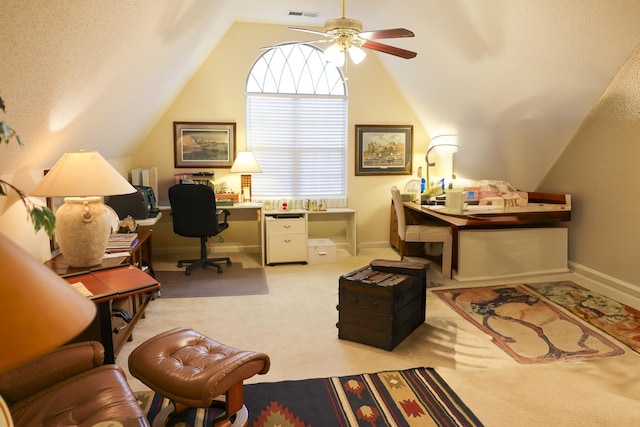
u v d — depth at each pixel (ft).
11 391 5.35
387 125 19.22
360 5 14.53
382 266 11.02
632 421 7.32
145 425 4.94
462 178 19.21
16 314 2.24
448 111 16.72
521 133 14.49
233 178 18.26
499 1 10.53
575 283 14.48
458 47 13.21
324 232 19.61
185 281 14.74
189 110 17.61
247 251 18.92
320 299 13.14
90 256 8.46
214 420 6.74
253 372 6.82
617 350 9.86
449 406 7.68
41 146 8.00
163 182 17.78
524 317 11.73
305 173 19.12
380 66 18.86
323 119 18.99
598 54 10.21
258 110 18.35
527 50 11.35
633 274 12.57
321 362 9.28
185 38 11.30
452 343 10.22
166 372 6.43
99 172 8.09
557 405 7.75
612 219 13.12
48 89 6.36
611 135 12.39
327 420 7.25
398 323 10.05
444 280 14.94
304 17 16.49
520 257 14.92
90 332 7.48
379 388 8.23
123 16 6.81
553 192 15.49
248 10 15.74
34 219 3.78
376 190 19.54
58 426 4.91
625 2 8.77
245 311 12.14
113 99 9.71
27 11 4.48
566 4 9.48
